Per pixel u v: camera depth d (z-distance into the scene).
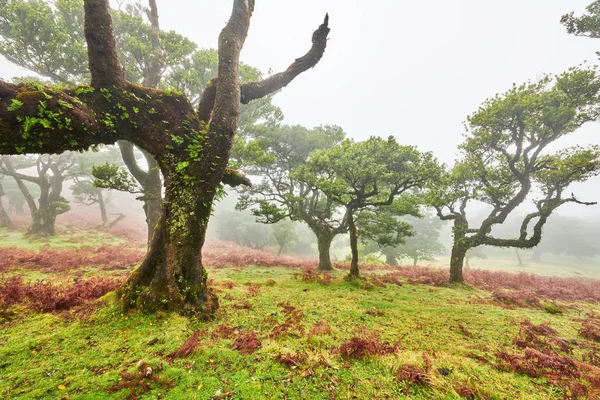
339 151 10.40
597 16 8.48
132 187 9.70
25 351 3.79
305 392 3.12
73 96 4.56
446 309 8.05
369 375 3.57
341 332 5.46
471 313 7.73
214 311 5.91
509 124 11.16
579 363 4.17
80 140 4.54
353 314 6.91
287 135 15.98
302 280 11.68
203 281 6.08
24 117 3.79
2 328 4.56
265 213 13.84
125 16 11.89
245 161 12.18
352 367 3.77
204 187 5.80
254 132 15.13
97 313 5.11
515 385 3.58
